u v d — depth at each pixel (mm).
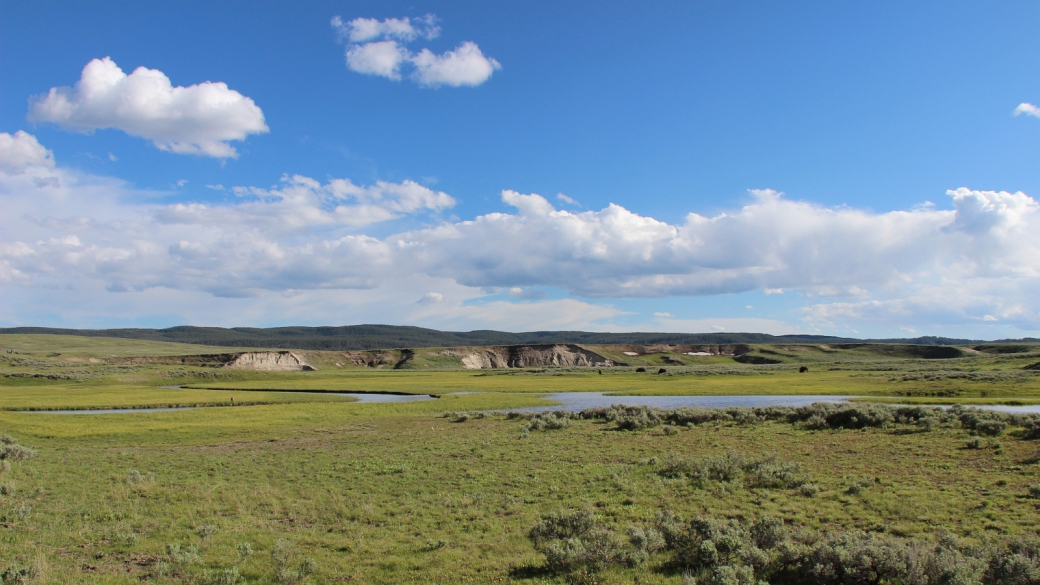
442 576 13844
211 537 16828
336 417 54594
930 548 13336
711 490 21625
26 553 15344
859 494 20234
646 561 14141
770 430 35875
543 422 41656
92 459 31609
